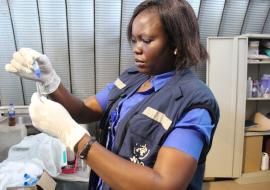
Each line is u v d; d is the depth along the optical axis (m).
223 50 2.77
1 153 2.24
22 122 2.44
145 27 0.77
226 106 2.85
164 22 0.76
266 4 2.83
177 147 0.66
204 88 0.77
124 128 0.81
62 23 2.52
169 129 0.71
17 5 2.36
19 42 2.60
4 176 1.57
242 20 2.91
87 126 1.44
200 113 0.71
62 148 1.85
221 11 2.76
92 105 1.13
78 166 1.87
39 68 1.01
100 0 2.44
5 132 2.24
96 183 0.95
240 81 2.79
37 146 1.88
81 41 2.65
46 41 2.62
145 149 0.76
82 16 2.50
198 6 2.65
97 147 0.68
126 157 0.78
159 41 0.78
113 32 2.65
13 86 2.77
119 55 2.80
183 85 0.78
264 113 3.35
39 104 0.80
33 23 2.49
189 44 0.78
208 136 0.70
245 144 2.96
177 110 0.73
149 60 0.81
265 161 3.02
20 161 1.75
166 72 0.85
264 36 2.75
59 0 2.38
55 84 1.04
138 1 2.50
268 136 3.08
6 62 2.65
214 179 3.04
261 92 2.98
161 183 0.61
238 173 2.96
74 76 2.87
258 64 3.21
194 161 0.66
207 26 2.87
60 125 0.76
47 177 1.60
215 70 2.79
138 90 0.93
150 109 0.78
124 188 0.62
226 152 2.93
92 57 2.77
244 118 2.87
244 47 2.73
